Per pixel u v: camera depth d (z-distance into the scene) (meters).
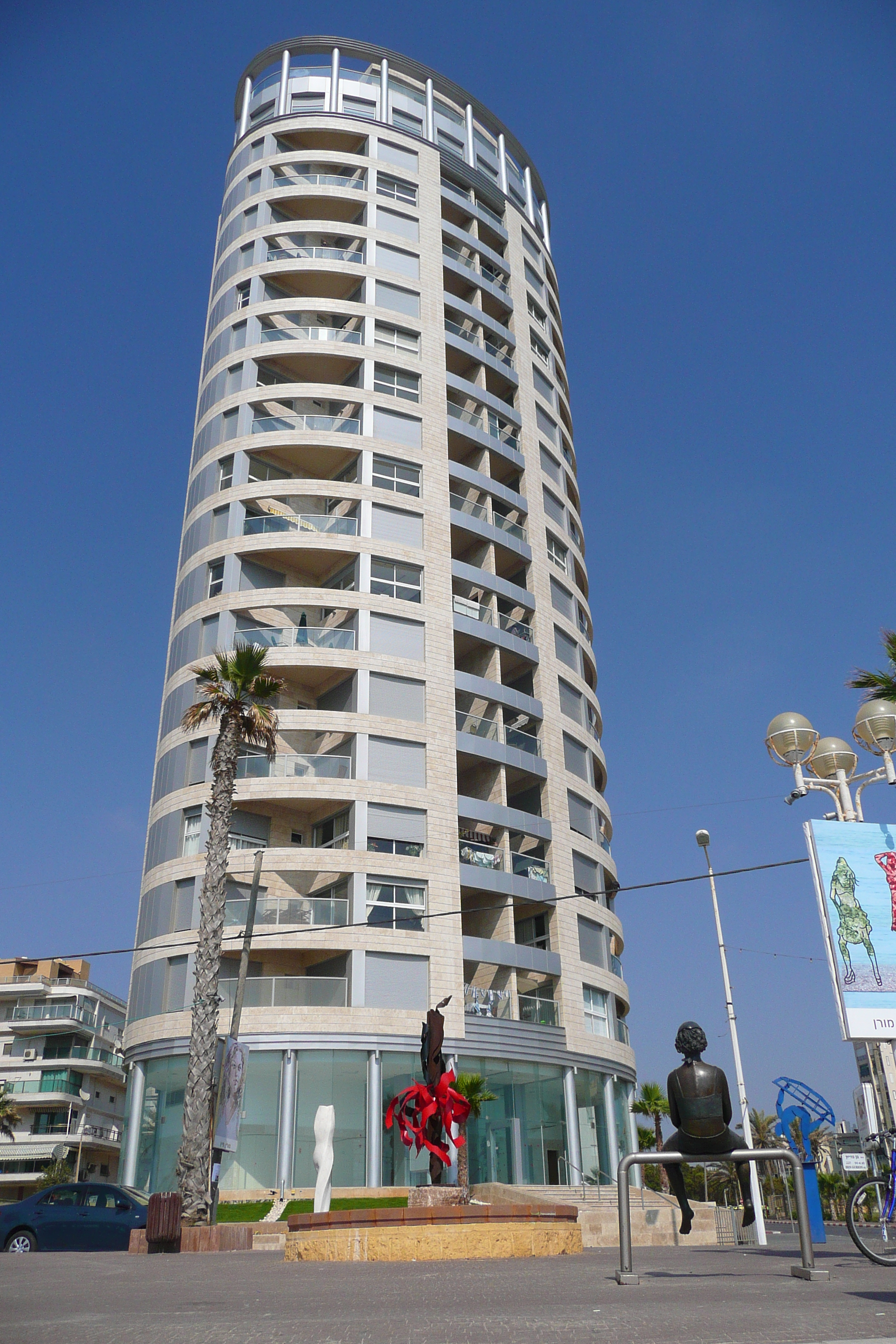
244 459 45.56
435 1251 13.99
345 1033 35.38
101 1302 7.67
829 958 16.92
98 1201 20.44
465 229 58.03
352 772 39.75
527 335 57.81
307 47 57.16
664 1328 5.18
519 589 48.75
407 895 38.41
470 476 49.12
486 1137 37.12
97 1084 71.69
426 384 49.50
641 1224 28.98
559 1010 41.31
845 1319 5.47
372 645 42.12
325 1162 25.03
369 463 46.00
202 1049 24.92
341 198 52.22
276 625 43.81
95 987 74.00
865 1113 19.78
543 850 44.81
